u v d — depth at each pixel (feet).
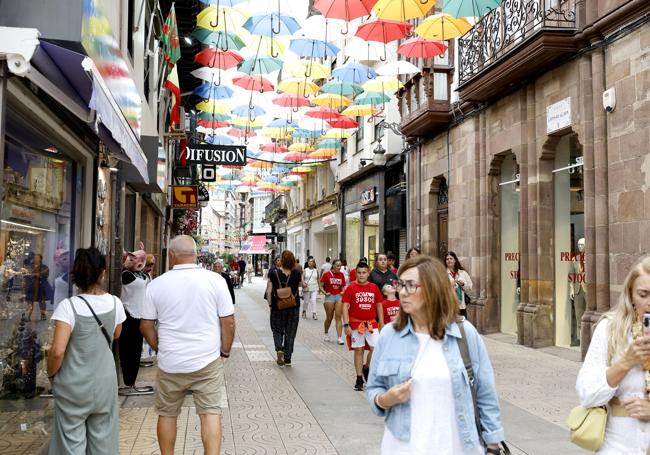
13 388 17.16
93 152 24.06
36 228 19.43
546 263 42.16
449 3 35.94
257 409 24.72
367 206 87.81
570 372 32.37
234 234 487.20
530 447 19.30
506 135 46.73
